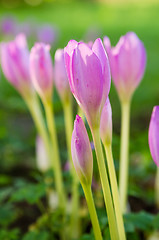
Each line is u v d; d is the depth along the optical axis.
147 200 1.00
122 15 7.55
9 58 0.85
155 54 3.44
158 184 0.95
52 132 0.84
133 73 0.79
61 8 8.60
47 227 0.88
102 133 0.66
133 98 2.03
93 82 0.61
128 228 0.77
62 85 0.83
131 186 0.93
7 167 1.26
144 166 1.06
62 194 0.86
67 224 0.87
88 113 0.62
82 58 0.61
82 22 6.32
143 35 4.74
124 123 0.81
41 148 0.95
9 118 1.76
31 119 1.76
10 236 0.83
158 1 9.38
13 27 2.66
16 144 1.21
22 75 0.86
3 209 0.89
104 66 0.62
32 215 0.99
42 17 6.95
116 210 0.68
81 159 0.63
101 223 0.79
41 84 0.80
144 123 1.71
